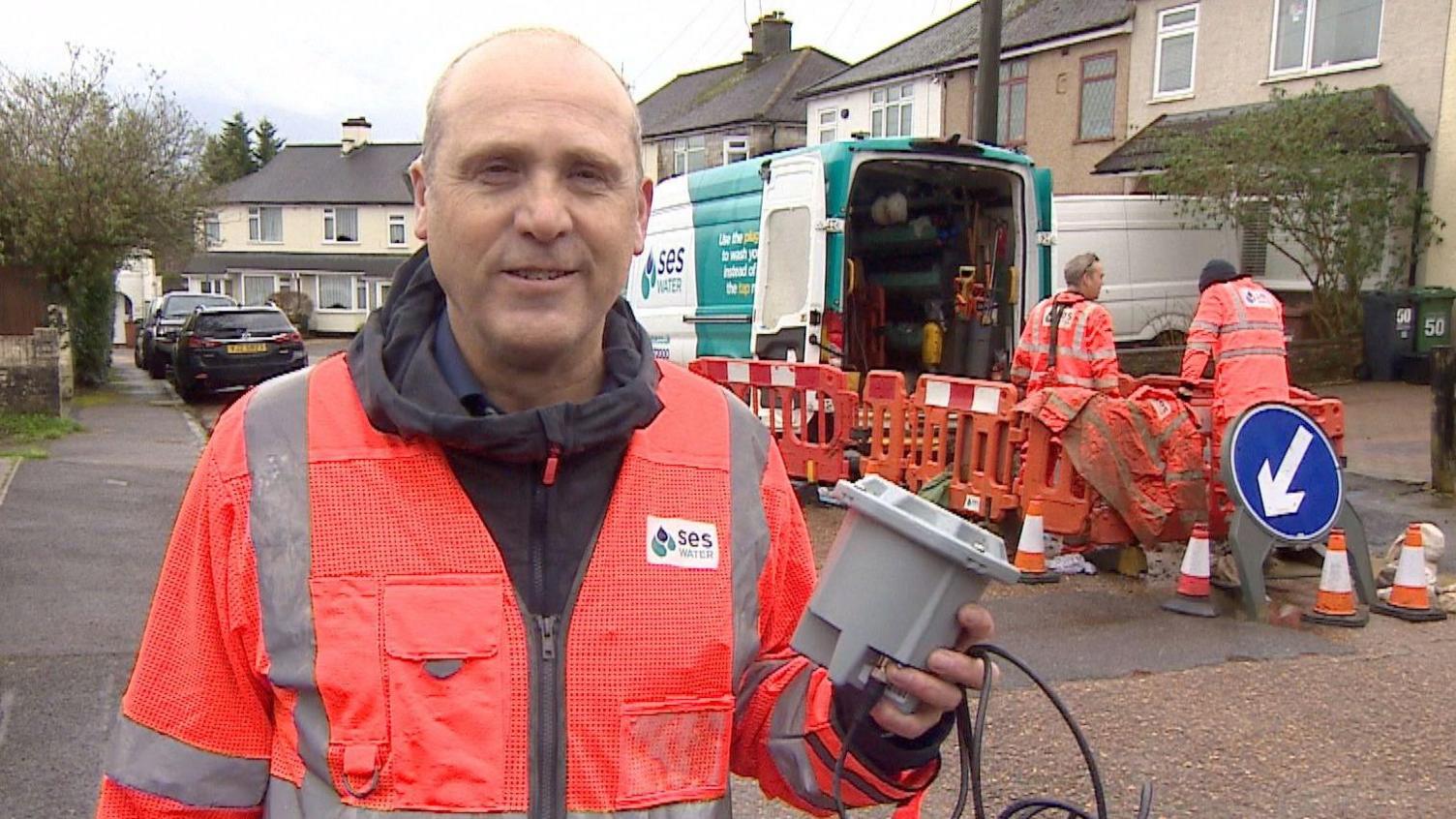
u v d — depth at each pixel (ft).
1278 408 19.76
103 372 68.85
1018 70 84.28
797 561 5.71
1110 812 12.43
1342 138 55.26
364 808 4.54
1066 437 21.38
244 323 62.34
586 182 4.97
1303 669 16.92
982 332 29.22
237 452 4.94
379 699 4.58
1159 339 54.39
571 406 4.80
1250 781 13.16
